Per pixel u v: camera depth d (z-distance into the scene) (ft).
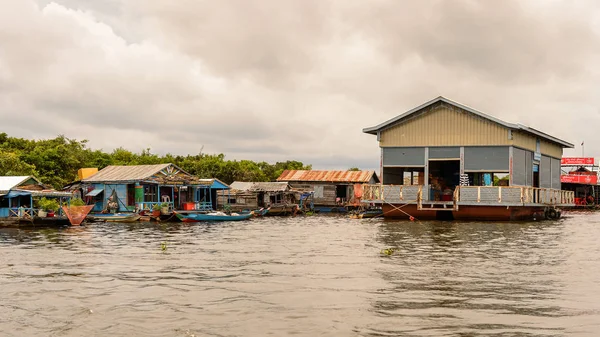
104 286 42.06
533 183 135.44
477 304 35.42
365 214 147.02
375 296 37.81
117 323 31.68
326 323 31.24
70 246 71.15
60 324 31.63
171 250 65.62
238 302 36.35
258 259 56.49
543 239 75.77
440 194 130.82
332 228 104.78
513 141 116.16
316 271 48.21
